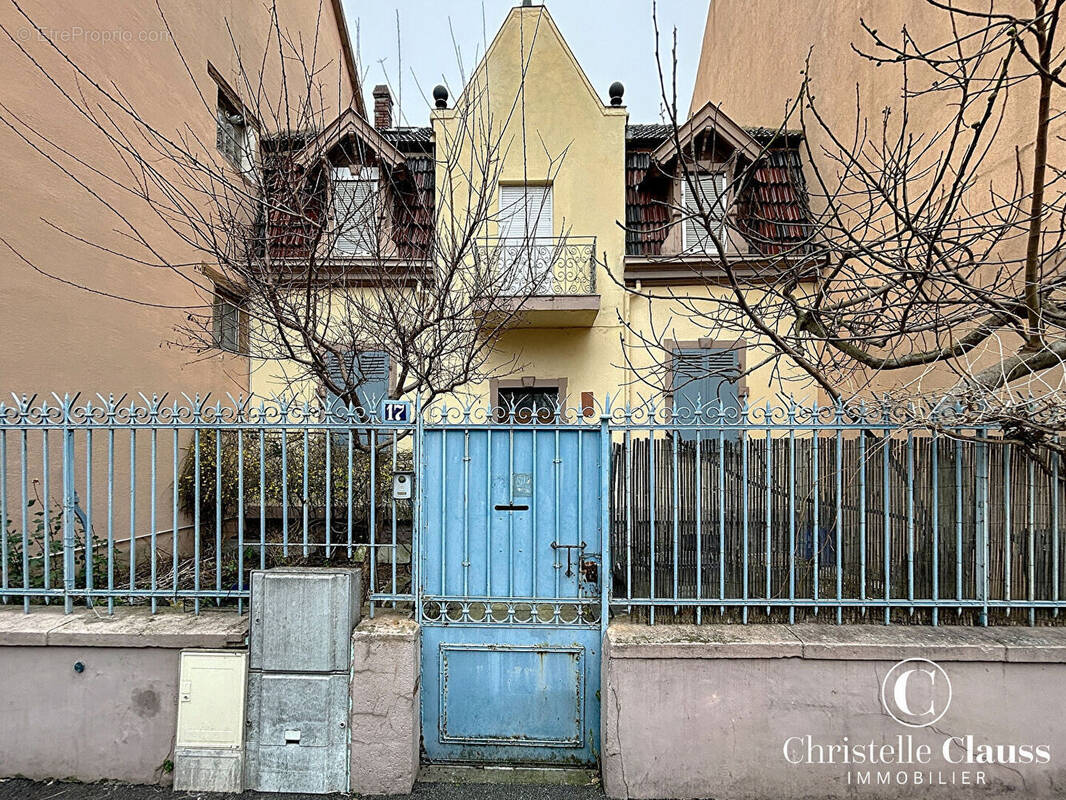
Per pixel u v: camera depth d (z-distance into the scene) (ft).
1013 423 10.12
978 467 11.02
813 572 11.26
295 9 33.81
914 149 20.39
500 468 11.85
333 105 37.52
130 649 11.10
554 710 11.73
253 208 14.38
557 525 11.76
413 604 12.13
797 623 11.23
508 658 11.75
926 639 10.51
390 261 17.16
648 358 27.58
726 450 11.41
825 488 11.25
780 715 10.55
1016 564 10.98
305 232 15.08
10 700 11.14
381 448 13.42
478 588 11.82
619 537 11.56
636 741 10.65
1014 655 10.25
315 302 13.76
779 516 11.32
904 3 20.99
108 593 11.60
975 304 11.03
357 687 10.89
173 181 22.90
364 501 13.17
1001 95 16.62
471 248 16.51
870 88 23.30
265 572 10.99
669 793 10.61
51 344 18.08
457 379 15.61
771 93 34.60
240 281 19.35
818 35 28.02
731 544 11.41
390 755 10.84
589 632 11.66
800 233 26.30
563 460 11.85
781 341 10.91
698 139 27.89
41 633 11.03
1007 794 10.30
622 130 28.09
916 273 9.95
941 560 11.14
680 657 10.59
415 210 22.81
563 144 27.78
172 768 10.97
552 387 27.58
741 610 11.44
